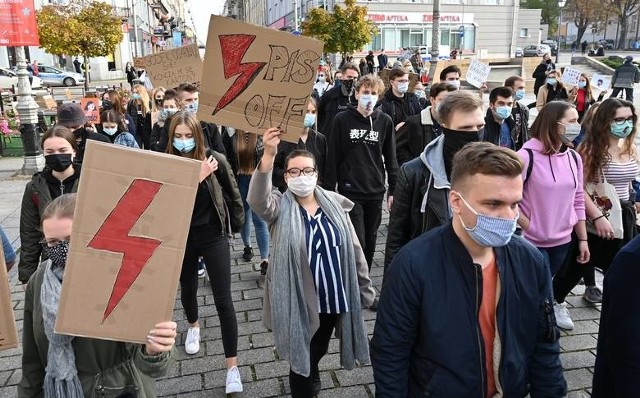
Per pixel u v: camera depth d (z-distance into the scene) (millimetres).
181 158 1783
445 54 34812
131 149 1749
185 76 8508
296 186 2971
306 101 2926
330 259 2918
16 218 7551
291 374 2969
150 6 73000
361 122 4543
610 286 1825
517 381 1911
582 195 3746
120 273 1772
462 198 1845
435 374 1877
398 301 1925
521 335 1919
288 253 2887
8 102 18062
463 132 2820
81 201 1734
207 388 3480
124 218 1761
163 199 1778
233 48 2871
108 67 45094
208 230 3504
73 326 1763
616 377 1827
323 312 2934
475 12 43000
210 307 4664
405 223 3125
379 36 41031
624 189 4039
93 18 23469
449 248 1909
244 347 3980
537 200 3520
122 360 2016
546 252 3605
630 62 19156
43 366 2086
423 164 3037
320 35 26141
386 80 9289
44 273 2018
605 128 3855
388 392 1929
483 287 1896
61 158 3289
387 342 1950
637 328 1755
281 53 2887
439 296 1875
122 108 8109
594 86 12797
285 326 2855
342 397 3344
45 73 32906
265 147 2939
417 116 5035
